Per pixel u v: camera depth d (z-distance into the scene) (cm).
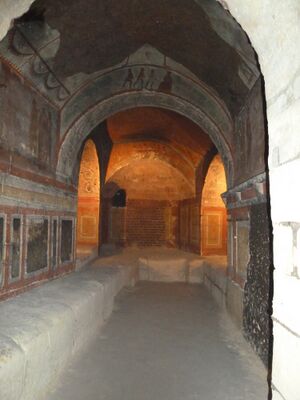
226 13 332
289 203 191
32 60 397
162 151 1056
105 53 477
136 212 1229
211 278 766
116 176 1146
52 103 502
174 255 1007
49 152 502
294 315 184
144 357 407
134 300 694
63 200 565
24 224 423
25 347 275
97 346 438
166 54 497
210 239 978
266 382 347
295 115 183
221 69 441
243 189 452
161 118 877
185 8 374
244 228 474
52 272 521
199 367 382
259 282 397
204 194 962
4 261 374
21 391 265
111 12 397
